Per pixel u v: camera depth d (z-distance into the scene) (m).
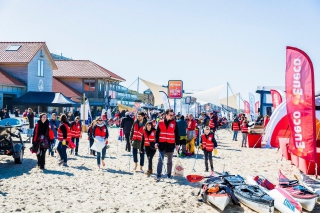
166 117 10.57
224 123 40.97
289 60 10.98
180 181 10.43
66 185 9.60
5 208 7.45
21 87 36.94
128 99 65.94
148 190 9.27
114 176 10.90
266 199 7.45
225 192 8.10
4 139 12.71
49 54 41.25
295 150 11.05
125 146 17.73
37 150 11.62
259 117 31.77
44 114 11.69
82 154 15.64
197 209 7.78
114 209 7.60
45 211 7.34
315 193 8.09
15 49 39.19
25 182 9.84
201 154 16.75
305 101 10.75
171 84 31.03
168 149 10.59
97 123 12.25
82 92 50.72
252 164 14.09
